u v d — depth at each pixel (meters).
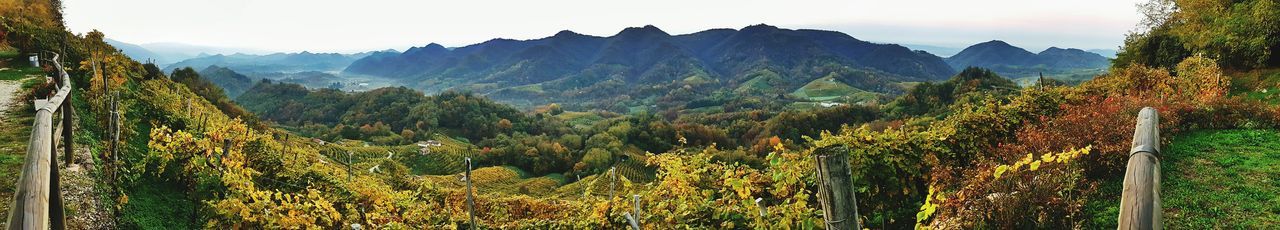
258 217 7.17
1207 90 15.24
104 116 10.38
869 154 8.16
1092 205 6.35
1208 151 8.82
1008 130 10.77
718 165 8.13
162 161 8.62
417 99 140.88
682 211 6.91
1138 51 33.28
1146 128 2.75
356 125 115.56
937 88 103.19
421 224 9.09
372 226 8.44
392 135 104.25
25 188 2.56
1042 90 13.34
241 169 9.07
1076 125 9.05
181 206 8.41
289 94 161.62
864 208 8.10
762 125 108.56
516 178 71.25
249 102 160.75
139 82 22.61
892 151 8.40
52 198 3.94
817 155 2.57
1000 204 6.02
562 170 81.50
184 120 14.70
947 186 7.86
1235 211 6.08
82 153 8.05
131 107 13.85
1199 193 6.77
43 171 2.77
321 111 139.38
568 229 7.59
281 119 138.88
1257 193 6.52
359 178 14.09
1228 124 10.48
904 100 104.06
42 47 21.45
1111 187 6.88
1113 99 12.12
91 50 24.73
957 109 12.08
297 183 10.92
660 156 8.20
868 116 101.25
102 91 13.38
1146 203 2.15
